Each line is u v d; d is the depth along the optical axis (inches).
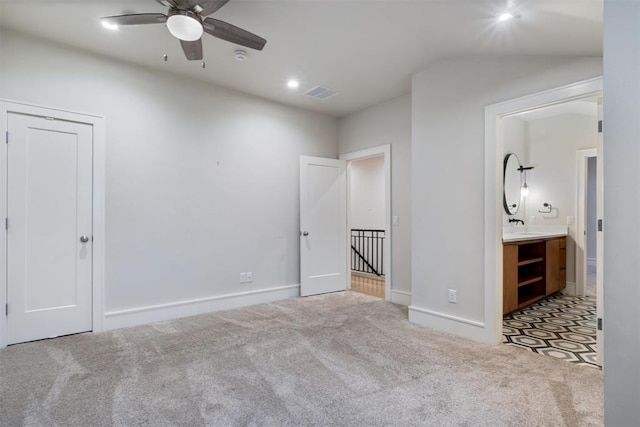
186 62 128.3
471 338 115.0
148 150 132.7
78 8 94.8
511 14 83.7
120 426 66.4
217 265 150.6
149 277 132.6
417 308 132.3
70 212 117.3
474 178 115.7
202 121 146.6
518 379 85.6
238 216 157.2
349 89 154.5
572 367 92.7
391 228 167.8
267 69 133.5
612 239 33.2
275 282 169.8
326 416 69.8
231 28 86.8
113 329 123.6
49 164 113.7
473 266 115.5
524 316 142.3
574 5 71.3
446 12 89.1
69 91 116.6
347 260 197.0
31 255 110.6
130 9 95.3
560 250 180.1
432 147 129.0
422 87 132.9
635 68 31.8
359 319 137.3
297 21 98.4
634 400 32.1
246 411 71.6
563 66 96.6
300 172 177.9
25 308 109.7
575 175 186.4
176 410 71.8
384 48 114.3
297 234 178.4
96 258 121.3
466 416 69.8
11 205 107.3
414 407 73.0
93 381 84.2
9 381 84.1
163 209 136.1
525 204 205.8
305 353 102.1
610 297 33.4
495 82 111.0
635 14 31.8
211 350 104.3
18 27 105.0
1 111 105.3
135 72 130.0
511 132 196.5
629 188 32.1
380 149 173.2
